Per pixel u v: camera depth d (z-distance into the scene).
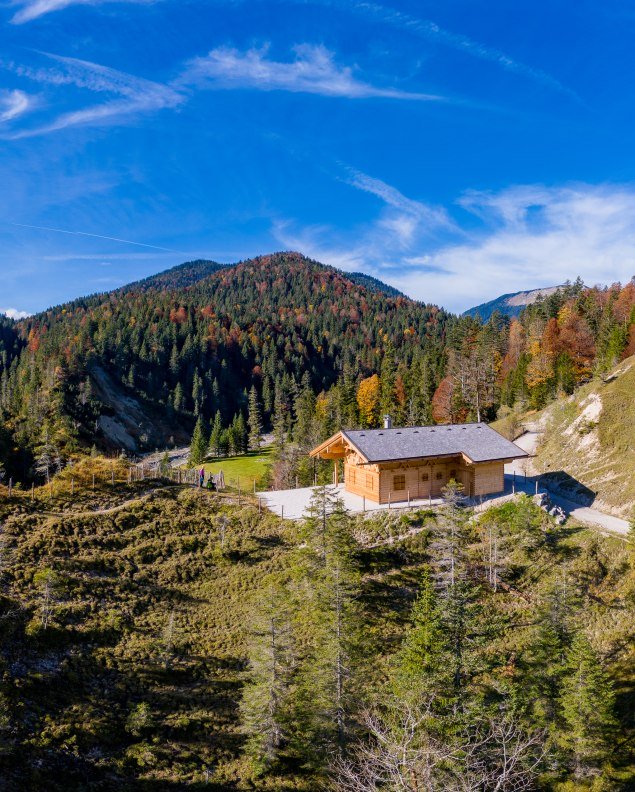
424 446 43.53
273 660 23.95
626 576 33.69
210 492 46.62
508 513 39.44
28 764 21.08
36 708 23.73
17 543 34.88
